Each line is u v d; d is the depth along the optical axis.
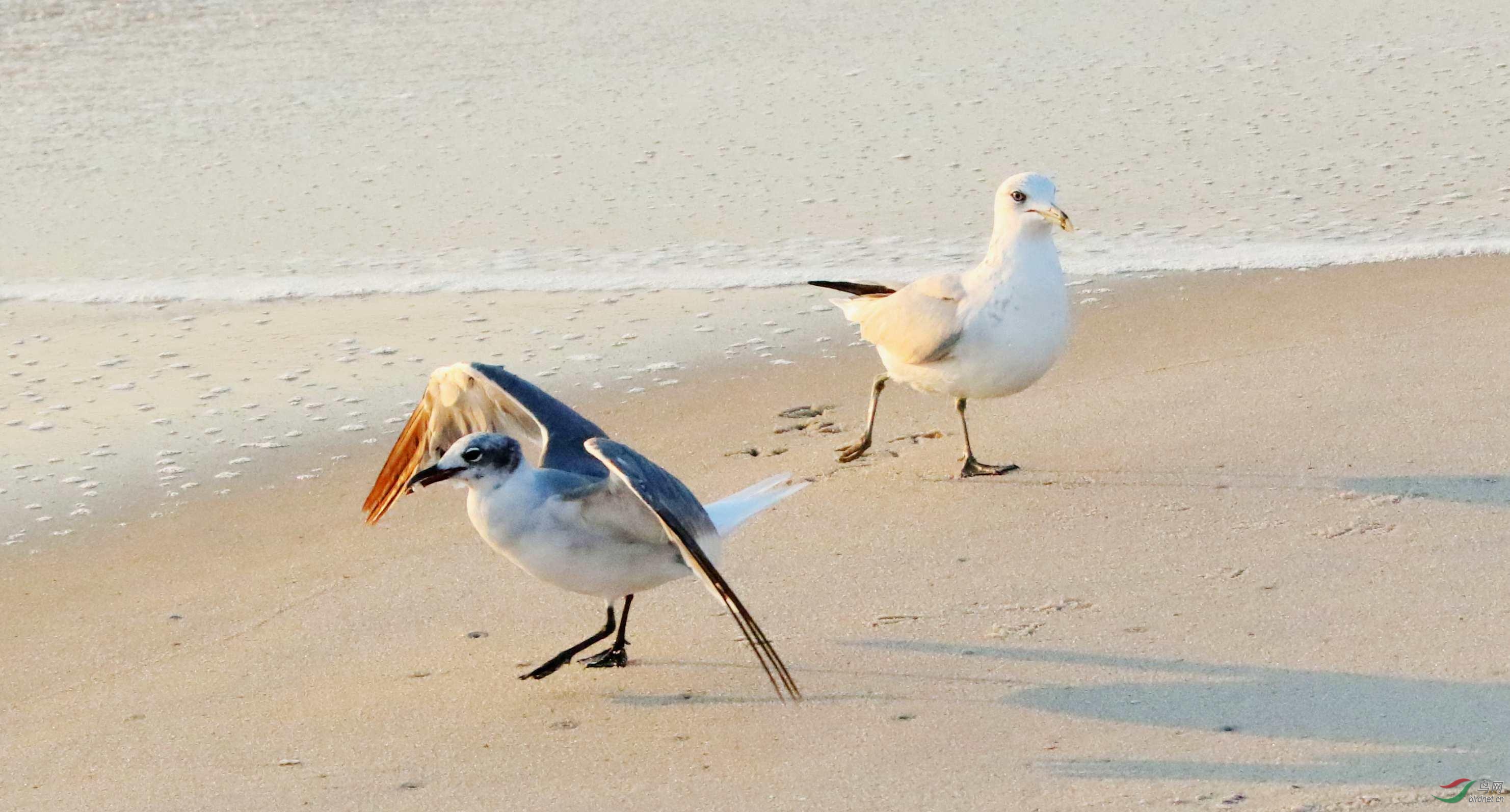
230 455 13.28
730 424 13.41
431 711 8.84
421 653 9.63
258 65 28.72
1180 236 18.25
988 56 28.14
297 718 8.83
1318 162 21.30
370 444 13.44
